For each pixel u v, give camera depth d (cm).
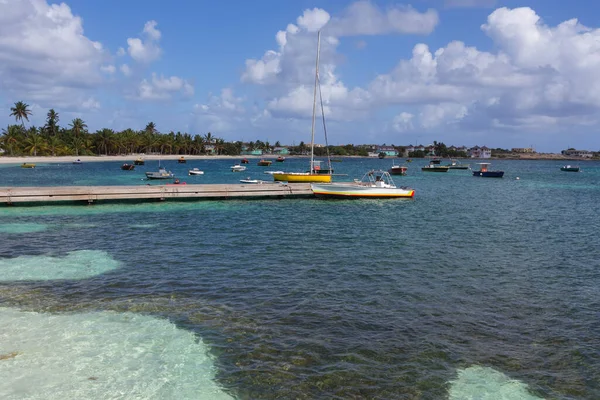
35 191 4000
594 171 14288
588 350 1262
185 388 1053
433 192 6153
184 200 4528
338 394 1036
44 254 2253
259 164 13600
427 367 1159
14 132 14550
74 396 1012
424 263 2153
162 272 1944
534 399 1034
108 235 2748
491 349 1261
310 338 1308
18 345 1240
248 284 1786
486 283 1855
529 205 4716
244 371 1127
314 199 4844
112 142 17800
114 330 1345
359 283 1820
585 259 2284
